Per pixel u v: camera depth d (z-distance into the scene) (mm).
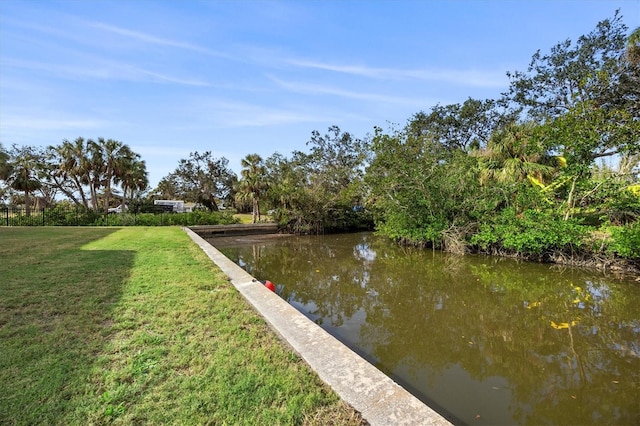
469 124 23000
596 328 4965
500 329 4957
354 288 7562
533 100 18312
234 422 1899
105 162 26047
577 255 9023
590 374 3619
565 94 17219
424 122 23719
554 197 10500
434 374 3639
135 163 30562
